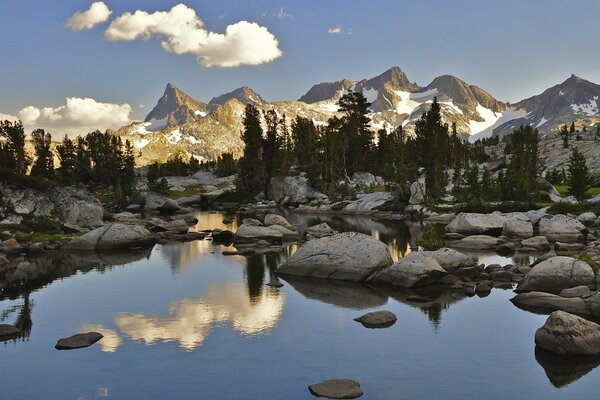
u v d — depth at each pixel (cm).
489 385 1731
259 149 14700
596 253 3916
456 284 3291
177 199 15012
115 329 2423
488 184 10588
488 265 3938
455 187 11269
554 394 1655
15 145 15538
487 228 6241
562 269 2961
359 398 1627
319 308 2770
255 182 14862
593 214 7312
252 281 3544
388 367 1897
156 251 5162
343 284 3412
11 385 1775
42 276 3822
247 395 1666
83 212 7038
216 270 4003
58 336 2331
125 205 12112
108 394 1692
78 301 3002
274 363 1948
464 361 1952
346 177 14738
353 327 2409
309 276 3659
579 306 2564
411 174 12406
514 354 2023
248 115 14850
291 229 6738
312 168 14388
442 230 7231
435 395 1653
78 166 17925
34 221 6197
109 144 18525
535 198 10100
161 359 2006
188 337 2283
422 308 2750
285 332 2342
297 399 1628
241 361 1973
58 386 1761
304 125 16850
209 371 1877
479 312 2652
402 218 9806
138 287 3384
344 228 7669
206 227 7925
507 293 3086
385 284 3378
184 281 3575
